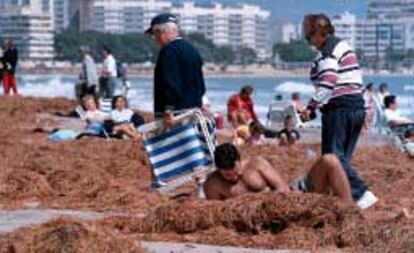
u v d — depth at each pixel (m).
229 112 38.06
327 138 17.89
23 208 19.22
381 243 14.63
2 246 13.82
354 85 17.81
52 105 47.41
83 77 48.38
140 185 21.58
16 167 22.86
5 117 42.56
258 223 15.43
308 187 17.27
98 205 19.48
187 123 20.08
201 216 15.64
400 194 21.47
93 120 37.03
